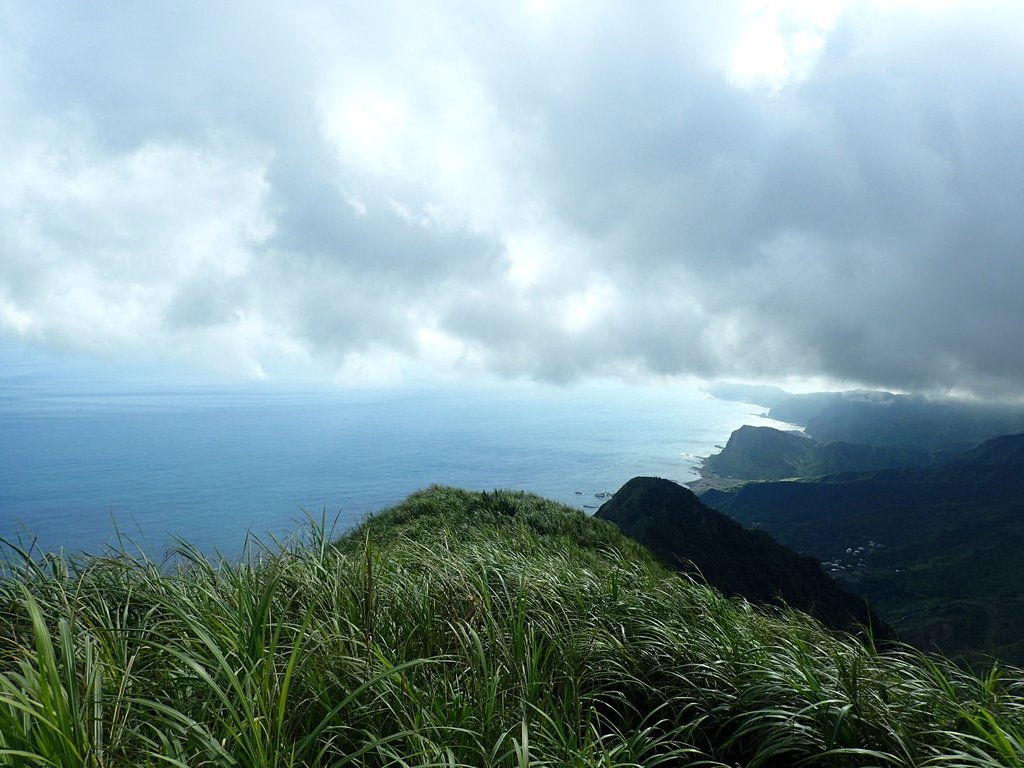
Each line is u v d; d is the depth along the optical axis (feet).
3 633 12.85
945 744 12.35
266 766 8.44
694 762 12.50
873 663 15.71
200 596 14.44
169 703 11.09
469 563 20.04
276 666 11.63
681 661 16.47
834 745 12.28
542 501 54.49
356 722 11.37
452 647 14.89
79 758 7.52
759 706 14.42
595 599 19.62
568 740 11.89
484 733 11.13
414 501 54.03
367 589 15.11
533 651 14.73
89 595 14.78
